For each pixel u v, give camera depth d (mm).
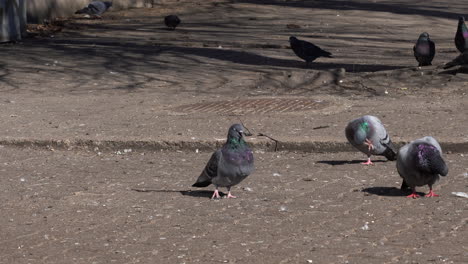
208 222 10078
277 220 10117
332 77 22188
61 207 10938
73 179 12695
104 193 11711
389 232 9516
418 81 21625
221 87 21750
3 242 9391
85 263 8594
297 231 9625
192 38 32656
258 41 31734
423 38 23844
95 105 19000
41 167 13625
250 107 18156
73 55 27234
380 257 8594
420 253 8703
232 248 9008
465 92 20203
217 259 8633
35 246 9227
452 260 8453
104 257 8781
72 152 14859
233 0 49625
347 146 14305
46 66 25016
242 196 11359
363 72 23594
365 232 9539
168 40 31922
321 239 9289
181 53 27875
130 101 19531
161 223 10078
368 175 12594
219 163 10812
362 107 17938
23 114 17859
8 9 30562
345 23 39906
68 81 22703
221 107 18281
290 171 12984
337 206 10750
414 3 51562
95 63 25641
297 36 34031
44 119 17219
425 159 10578
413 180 10859
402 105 18141
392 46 31391
